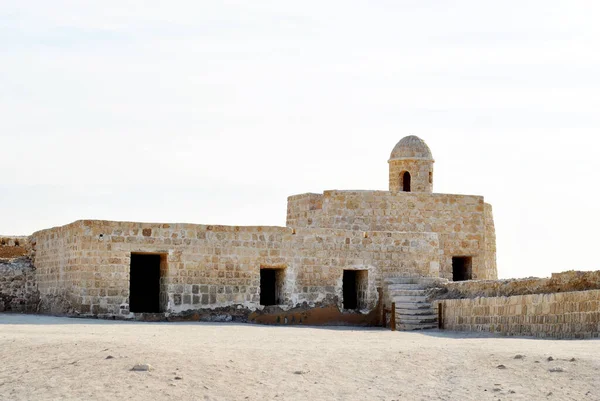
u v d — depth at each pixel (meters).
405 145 49.41
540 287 31.55
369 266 40.03
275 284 39.75
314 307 38.88
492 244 49.69
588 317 26.70
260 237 38.06
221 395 17.16
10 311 40.41
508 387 17.52
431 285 38.62
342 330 35.00
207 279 36.97
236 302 37.41
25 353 20.89
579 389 17.09
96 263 35.41
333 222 45.78
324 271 39.19
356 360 20.17
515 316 30.41
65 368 19.09
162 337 25.53
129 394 17.14
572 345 22.44
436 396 17.14
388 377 18.58
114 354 20.12
